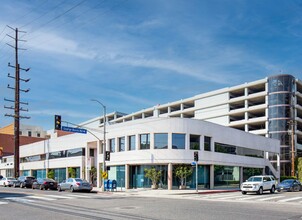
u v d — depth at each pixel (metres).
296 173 79.62
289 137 82.19
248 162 53.84
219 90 94.12
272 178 35.00
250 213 16.11
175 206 19.42
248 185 32.59
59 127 35.28
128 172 43.91
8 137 89.31
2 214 15.55
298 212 16.70
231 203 22.00
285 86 84.50
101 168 48.88
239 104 94.06
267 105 85.31
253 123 88.75
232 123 90.50
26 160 71.75
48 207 18.64
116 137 46.34
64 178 57.75
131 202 22.16
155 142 42.03
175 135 42.00
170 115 104.75
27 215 15.13
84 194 32.19
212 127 46.03
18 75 61.66
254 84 88.31
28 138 90.69
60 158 58.91
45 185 42.31
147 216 14.84
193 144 43.00
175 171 41.34
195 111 99.19
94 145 53.31
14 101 61.16
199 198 27.53
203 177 44.16
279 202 23.31
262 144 60.03
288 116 83.44
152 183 41.62
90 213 15.86
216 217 14.58
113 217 14.43
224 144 49.06
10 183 53.03
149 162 41.72
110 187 38.81
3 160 82.56
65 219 13.79
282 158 81.50
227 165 48.28
